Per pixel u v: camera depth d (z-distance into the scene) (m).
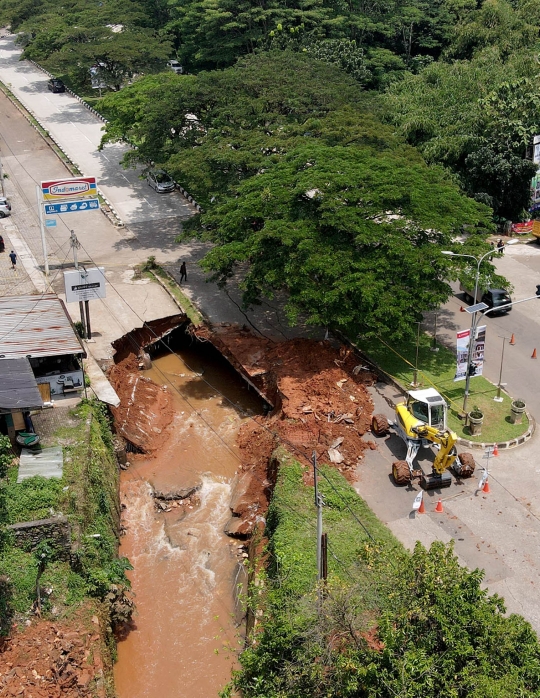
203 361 52.59
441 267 44.09
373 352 48.34
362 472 38.56
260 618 30.55
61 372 42.34
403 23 102.00
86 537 33.09
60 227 66.88
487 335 50.69
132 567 34.72
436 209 46.81
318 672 23.42
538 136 66.50
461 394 44.22
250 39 95.75
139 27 107.31
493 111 69.50
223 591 34.84
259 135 56.12
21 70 120.12
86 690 27.56
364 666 23.22
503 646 23.06
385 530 34.06
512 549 33.38
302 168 50.06
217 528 38.34
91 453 37.88
